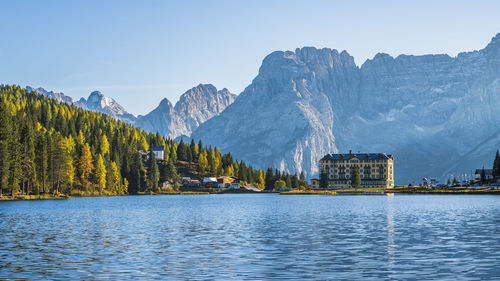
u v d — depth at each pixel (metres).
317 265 56.66
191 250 67.19
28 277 50.84
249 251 66.31
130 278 50.50
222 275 51.72
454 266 55.81
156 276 51.38
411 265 56.50
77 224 102.69
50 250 67.06
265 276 51.22
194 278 50.47
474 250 66.38
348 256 62.31
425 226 97.12
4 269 54.53
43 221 109.06
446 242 74.06
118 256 62.53
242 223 105.94
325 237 80.56
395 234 84.25
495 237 79.44
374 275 51.53
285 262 58.47
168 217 122.62
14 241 75.75
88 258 61.16
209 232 88.50
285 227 96.88
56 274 52.22
